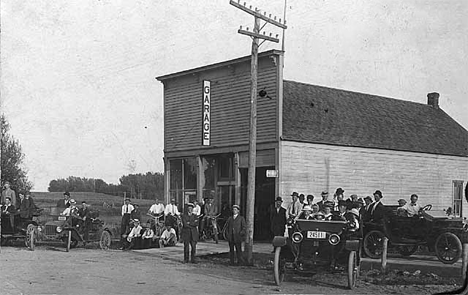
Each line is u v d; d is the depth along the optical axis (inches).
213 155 914.7
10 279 482.9
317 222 486.0
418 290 439.8
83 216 775.1
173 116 982.4
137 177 1005.2
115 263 610.9
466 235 531.2
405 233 566.3
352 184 844.0
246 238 622.2
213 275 526.9
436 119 1034.7
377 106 993.5
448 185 948.0
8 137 898.1
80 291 429.4
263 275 527.2
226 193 898.1
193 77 945.5
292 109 859.4
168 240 803.4
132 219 809.5
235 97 874.1
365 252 585.9
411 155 908.6
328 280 494.0
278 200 652.1
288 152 794.8
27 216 765.9
